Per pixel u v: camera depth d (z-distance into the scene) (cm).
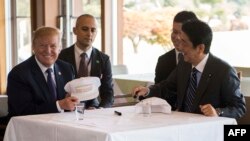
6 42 779
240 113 294
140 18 638
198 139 256
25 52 763
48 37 321
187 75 307
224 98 296
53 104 309
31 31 727
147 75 567
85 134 237
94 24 396
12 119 280
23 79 319
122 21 654
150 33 627
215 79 295
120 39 656
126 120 266
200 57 297
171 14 602
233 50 545
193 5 579
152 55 626
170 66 368
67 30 696
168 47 604
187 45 292
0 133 365
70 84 301
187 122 258
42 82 323
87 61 394
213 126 262
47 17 701
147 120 266
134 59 646
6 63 775
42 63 325
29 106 315
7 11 780
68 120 268
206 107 280
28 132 272
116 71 595
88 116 283
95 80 304
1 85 763
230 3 546
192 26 290
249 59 530
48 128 259
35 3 723
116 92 522
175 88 325
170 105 316
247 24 531
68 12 696
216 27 557
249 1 529
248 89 375
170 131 245
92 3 664
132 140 233
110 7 653
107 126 246
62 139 251
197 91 299
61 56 394
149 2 628
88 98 298
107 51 648
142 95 318
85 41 391
